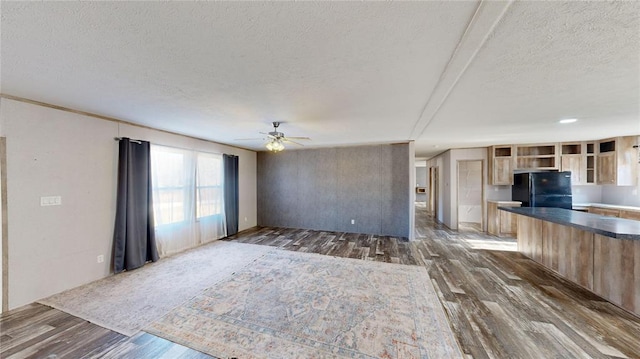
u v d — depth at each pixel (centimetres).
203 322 232
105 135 338
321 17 125
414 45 152
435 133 448
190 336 212
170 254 439
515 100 254
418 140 539
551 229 362
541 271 359
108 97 252
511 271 359
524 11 118
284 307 259
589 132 432
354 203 621
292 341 206
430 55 164
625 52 156
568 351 192
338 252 455
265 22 129
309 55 165
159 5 115
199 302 269
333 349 196
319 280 328
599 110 288
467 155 648
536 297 279
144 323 230
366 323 230
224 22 129
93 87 224
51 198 284
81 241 312
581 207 515
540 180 534
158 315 244
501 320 234
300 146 632
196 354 191
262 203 704
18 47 154
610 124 363
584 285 302
